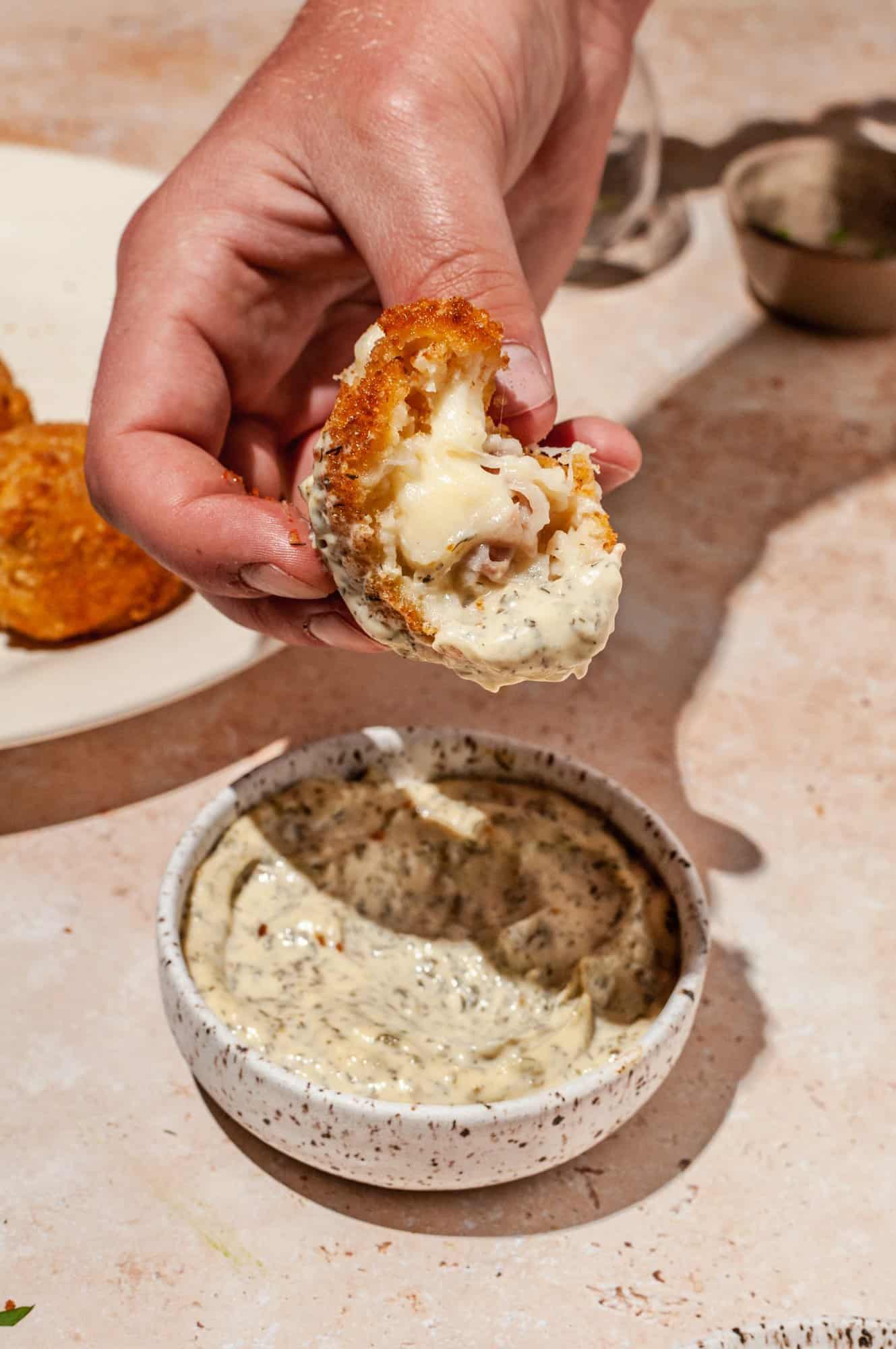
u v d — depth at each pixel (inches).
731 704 18.2
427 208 14.1
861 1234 13.5
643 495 21.0
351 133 14.6
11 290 22.4
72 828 16.2
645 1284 13.0
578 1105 12.6
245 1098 12.7
